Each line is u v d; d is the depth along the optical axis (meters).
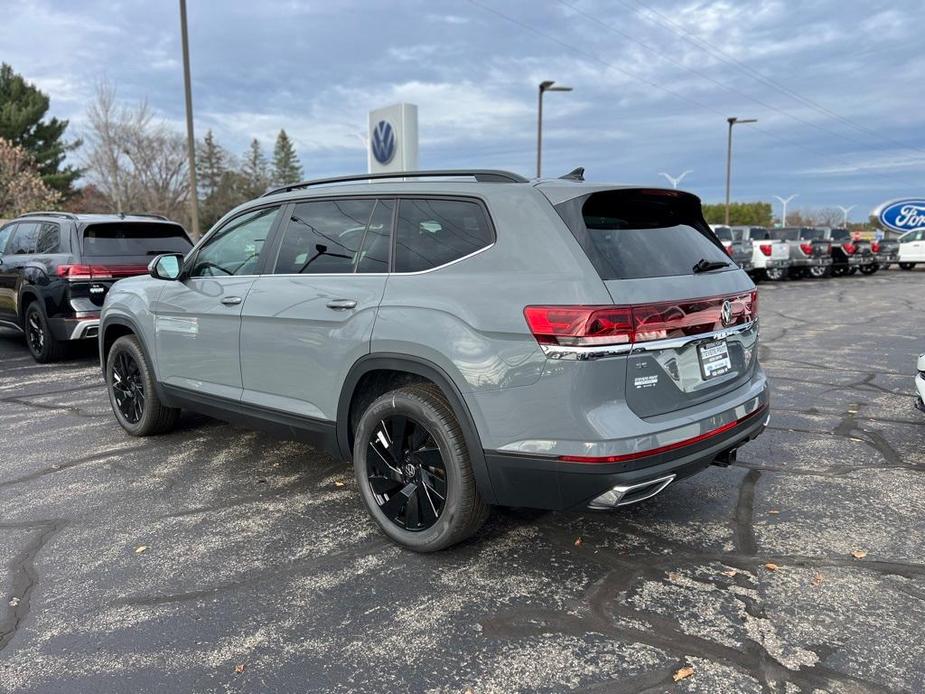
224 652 2.61
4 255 9.38
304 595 3.00
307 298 3.66
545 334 2.76
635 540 3.49
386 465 3.46
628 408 2.82
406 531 3.38
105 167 44.47
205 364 4.39
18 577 3.17
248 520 3.77
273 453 4.89
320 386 3.64
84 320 7.85
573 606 2.89
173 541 3.52
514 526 3.66
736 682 2.40
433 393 3.24
